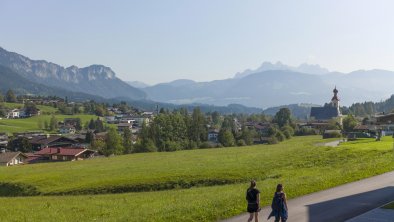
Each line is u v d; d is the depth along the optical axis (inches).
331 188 1403.8
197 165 2871.6
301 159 2605.8
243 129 7022.6
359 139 4692.4
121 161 3880.4
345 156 2469.2
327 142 4773.6
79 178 2647.6
